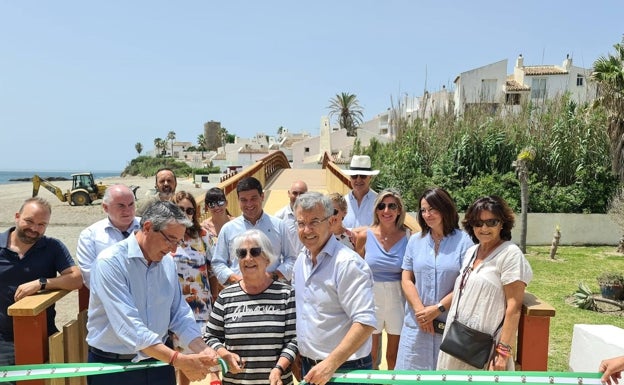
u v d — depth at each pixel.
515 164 14.99
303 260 2.60
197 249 3.78
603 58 14.41
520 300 2.62
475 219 2.75
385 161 18.94
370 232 3.81
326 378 2.18
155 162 108.75
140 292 2.47
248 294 2.62
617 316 8.42
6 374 2.41
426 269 3.22
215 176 64.94
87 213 26.66
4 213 27.41
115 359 2.50
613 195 15.77
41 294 2.85
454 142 18.08
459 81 34.47
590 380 2.43
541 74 35.12
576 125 17.17
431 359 3.16
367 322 2.29
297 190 4.91
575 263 13.21
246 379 2.52
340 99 69.88
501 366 2.58
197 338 2.68
